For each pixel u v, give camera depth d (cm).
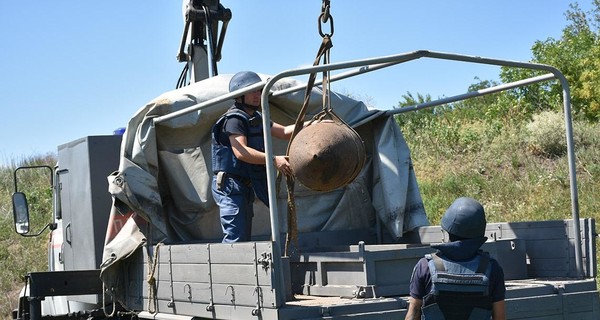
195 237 655
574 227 548
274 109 670
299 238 672
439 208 1397
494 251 555
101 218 671
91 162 674
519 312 484
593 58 1811
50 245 789
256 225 668
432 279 386
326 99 512
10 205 1798
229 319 484
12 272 1412
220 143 570
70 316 651
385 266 494
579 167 1438
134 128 619
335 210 694
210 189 642
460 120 1947
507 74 1975
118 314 629
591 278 539
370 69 530
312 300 490
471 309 383
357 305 451
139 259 599
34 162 2134
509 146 1622
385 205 681
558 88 1844
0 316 1216
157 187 619
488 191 1434
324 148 480
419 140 1797
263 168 572
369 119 686
